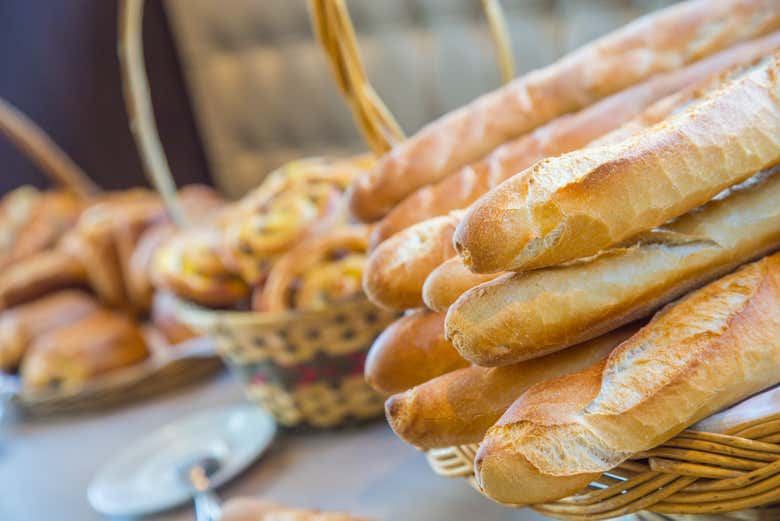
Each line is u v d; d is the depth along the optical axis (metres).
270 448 1.28
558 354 0.87
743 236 0.83
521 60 1.92
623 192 0.81
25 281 1.74
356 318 1.19
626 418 0.81
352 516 1.07
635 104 1.01
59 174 1.99
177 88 2.63
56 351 1.52
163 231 1.71
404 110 2.19
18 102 2.44
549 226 0.80
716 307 0.82
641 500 0.83
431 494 1.12
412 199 1.03
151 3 2.51
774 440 0.79
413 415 0.90
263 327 1.20
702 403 0.80
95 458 1.36
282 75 2.42
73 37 2.48
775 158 0.83
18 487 1.34
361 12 2.13
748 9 1.01
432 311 0.95
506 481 0.82
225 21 2.43
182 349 1.54
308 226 1.26
